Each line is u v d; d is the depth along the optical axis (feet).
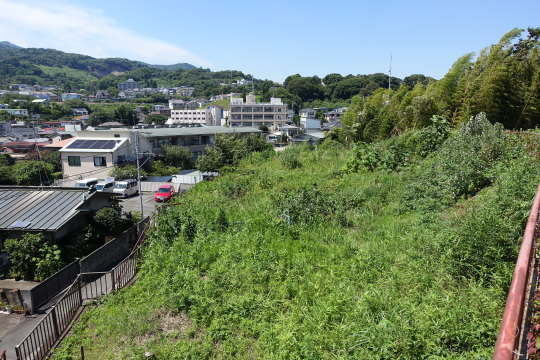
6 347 27.35
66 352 19.38
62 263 42.04
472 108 49.73
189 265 25.03
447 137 44.01
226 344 16.85
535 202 9.08
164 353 16.87
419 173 34.60
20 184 104.47
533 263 8.85
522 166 24.39
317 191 33.40
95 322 22.21
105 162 107.34
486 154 29.55
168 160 125.90
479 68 53.93
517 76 52.29
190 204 39.09
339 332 14.96
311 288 18.93
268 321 17.74
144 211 76.89
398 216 27.68
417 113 55.62
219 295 20.67
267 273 21.71
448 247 18.28
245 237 27.55
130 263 30.94
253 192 41.04
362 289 18.12
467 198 26.27
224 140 93.56
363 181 38.29
